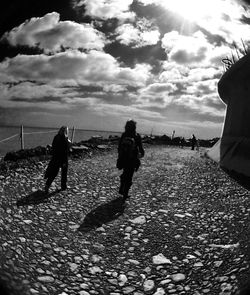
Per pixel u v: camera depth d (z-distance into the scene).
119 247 6.39
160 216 8.32
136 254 6.14
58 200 8.88
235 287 4.53
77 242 6.41
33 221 7.06
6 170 10.73
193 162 17.83
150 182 12.29
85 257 5.82
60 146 9.45
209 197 10.00
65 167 9.74
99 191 10.41
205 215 8.32
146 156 20.36
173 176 13.59
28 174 10.98
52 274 5.05
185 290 4.88
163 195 10.45
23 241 5.93
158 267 5.63
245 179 11.65
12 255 5.21
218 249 6.16
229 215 8.05
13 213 7.26
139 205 9.27
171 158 19.91
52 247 5.98
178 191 10.97
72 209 8.33
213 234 6.98
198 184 11.86
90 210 8.45
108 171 13.64
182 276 5.30
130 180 9.47
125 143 9.31
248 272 4.82
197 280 5.13
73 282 4.96
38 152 13.99
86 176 12.23
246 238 6.36
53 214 7.75
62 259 5.62
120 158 9.35
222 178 12.42
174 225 7.68
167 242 6.68
